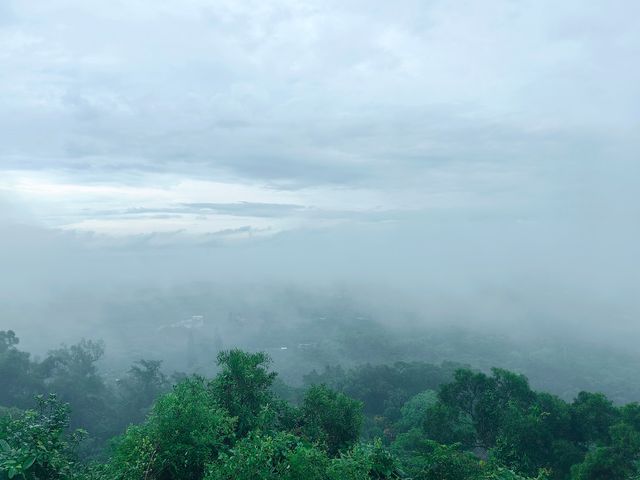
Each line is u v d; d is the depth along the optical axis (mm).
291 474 6668
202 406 8250
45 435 7184
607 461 16297
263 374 11781
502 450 20000
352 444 11945
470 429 23828
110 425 52312
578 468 16969
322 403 12773
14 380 54219
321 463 7133
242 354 11789
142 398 59469
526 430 19828
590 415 20938
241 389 11172
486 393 23641
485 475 8836
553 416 21078
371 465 7609
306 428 12102
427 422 24016
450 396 25125
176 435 7562
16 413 29312
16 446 6773
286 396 47562
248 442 7273
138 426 8047
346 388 59625
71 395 55094
